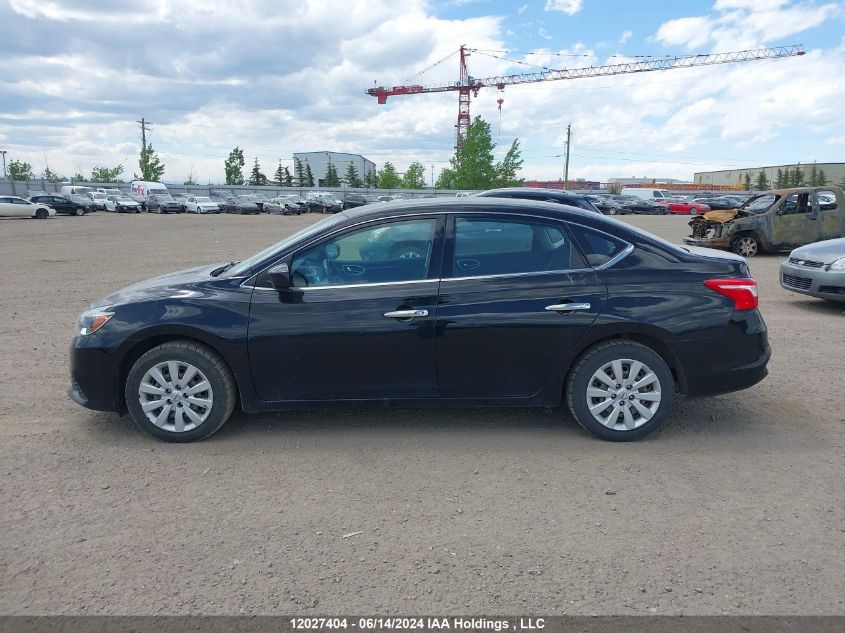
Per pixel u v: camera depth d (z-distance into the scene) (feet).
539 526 11.55
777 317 30.01
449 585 9.86
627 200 192.03
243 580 10.00
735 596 9.55
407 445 15.19
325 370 15.03
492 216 15.31
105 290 39.11
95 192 193.98
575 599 9.51
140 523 11.70
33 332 27.32
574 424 16.49
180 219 145.38
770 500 12.48
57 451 14.92
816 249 31.27
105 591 9.75
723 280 15.23
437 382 15.14
